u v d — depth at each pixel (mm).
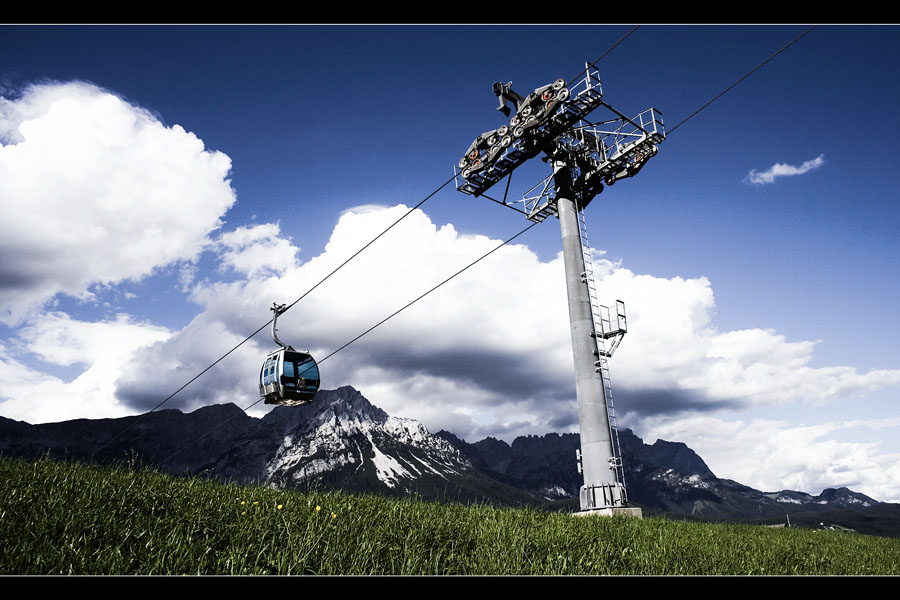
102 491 7414
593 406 25359
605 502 23609
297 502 8805
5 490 6422
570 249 28203
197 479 9727
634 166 29297
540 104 26906
